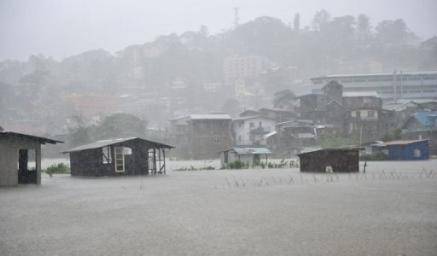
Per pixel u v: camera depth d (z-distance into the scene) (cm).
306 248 1161
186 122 10506
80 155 4512
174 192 2550
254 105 17925
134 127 10775
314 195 2239
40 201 2238
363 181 3002
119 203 2109
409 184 2752
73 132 10894
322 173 3953
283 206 1870
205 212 1762
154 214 1750
